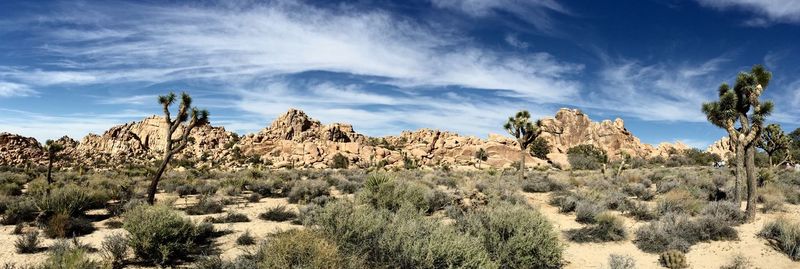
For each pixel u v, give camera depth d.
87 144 119.56
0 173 36.91
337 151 90.06
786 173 32.31
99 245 10.40
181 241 9.80
